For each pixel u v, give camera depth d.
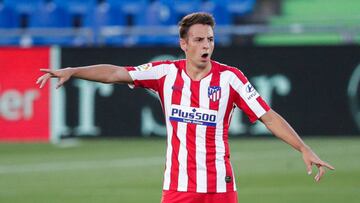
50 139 51.97
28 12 66.06
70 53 51.12
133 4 65.25
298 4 68.50
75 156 45.84
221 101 19.08
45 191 35.38
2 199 33.47
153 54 50.84
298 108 51.22
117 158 44.84
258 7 67.31
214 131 19.06
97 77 19.23
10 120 52.03
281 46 51.03
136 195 34.09
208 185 18.95
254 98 19.14
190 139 19.06
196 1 65.25
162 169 41.19
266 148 48.25
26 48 51.38
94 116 51.91
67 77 18.92
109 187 36.22
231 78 19.19
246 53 51.00
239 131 51.84
